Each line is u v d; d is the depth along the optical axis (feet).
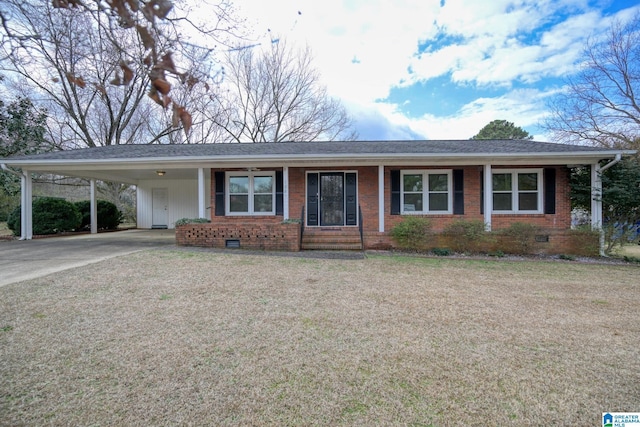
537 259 27.30
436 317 12.92
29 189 34.86
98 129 62.23
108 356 9.38
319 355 9.62
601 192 29.99
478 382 8.27
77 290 15.71
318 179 35.47
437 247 29.50
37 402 7.22
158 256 24.35
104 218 49.08
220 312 13.12
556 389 8.01
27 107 45.42
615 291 17.28
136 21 4.31
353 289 16.79
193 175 46.93
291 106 76.07
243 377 8.38
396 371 8.76
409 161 31.91
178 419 6.74
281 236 28.86
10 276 18.13
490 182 31.27
